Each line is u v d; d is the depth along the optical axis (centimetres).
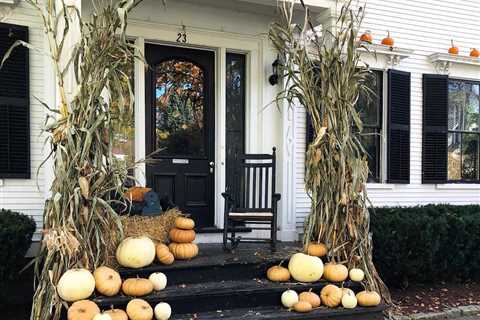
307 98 426
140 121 502
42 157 468
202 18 527
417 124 657
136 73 502
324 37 462
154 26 505
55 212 321
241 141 561
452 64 673
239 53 558
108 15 336
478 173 705
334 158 416
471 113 701
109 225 349
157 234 392
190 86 542
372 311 392
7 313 410
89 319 302
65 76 352
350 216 413
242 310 370
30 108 466
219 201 537
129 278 353
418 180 657
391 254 495
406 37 646
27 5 461
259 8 533
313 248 413
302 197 579
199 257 416
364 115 625
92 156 337
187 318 347
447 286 545
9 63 451
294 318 364
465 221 536
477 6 692
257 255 429
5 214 427
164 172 523
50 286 315
